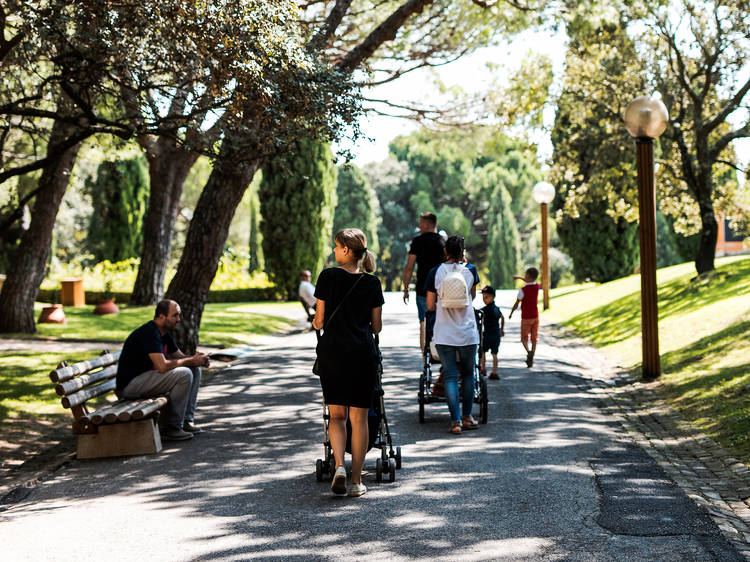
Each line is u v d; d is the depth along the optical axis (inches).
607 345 622.2
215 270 583.5
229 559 184.2
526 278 514.6
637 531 197.8
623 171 948.0
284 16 340.5
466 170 2876.5
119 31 320.8
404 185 2987.2
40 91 384.8
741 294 608.4
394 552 185.9
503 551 185.2
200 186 2261.3
